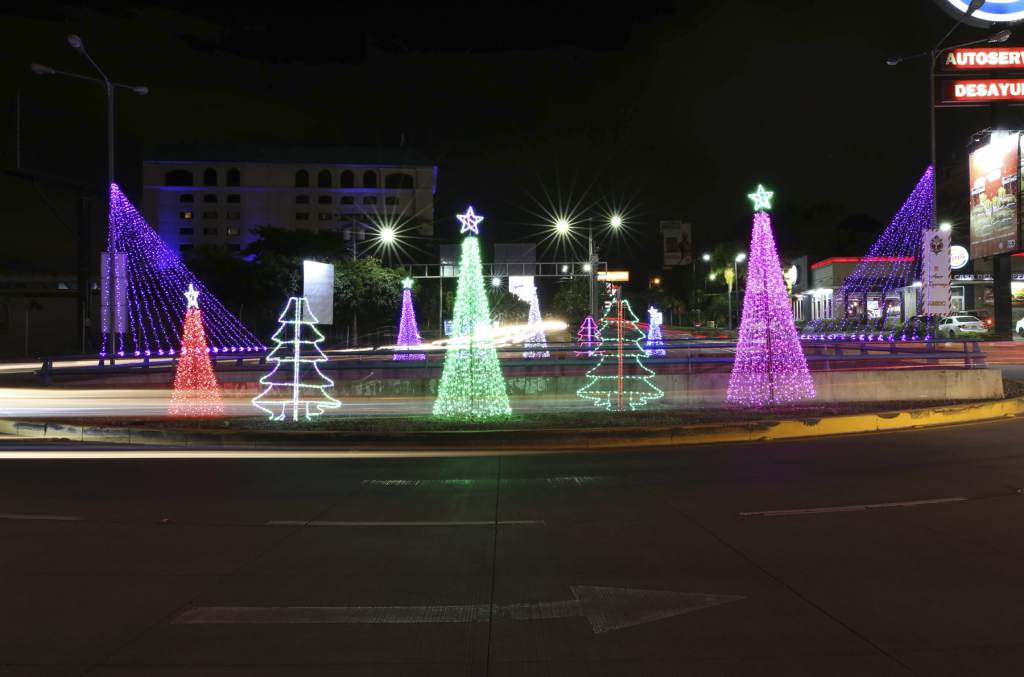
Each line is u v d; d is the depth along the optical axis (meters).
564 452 12.94
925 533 7.22
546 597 5.54
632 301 115.75
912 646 4.57
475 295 18.14
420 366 20.69
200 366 23.12
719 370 22.72
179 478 10.52
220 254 61.00
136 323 55.81
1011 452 12.14
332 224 124.88
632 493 9.35
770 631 4.83
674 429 13.98
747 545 6.89
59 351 53.44
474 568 6.26
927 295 21.91
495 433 13.66
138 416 17.38
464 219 18.08
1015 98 43.34
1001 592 5.52
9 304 53.25
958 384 19.58
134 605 5.40
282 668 4.34
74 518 8.14
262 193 124.62
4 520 8.05
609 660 4.42
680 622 5.01
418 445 13.56
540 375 20.50
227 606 5.38
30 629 4.95
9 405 20.44
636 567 6.26
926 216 64.38
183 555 6.69
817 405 18.05
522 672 4.27
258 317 60.50
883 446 13.02
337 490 9.64
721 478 10.30
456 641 4.72
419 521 7.95
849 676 4.17
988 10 39.78
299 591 5.70
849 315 65.44
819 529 7.45
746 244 92.25
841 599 5.41
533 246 67.44
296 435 13.70
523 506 8.66
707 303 101.38
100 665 4.39
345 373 22.75
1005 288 43.19
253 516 8.21
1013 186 41.16
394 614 5.20
